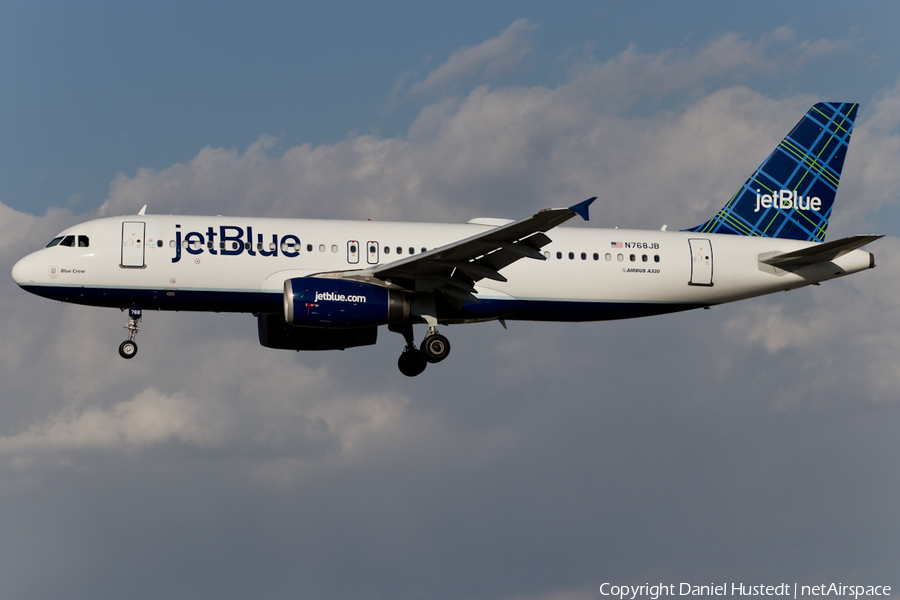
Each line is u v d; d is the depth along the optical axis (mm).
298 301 96562
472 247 93312
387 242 102750
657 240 111062
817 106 123500
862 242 106250
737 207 120250
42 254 98562
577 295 107750
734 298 113625
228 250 99625
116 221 100250
